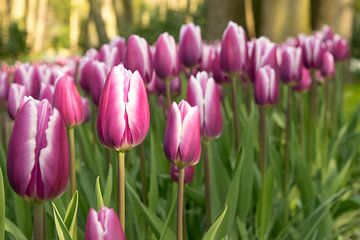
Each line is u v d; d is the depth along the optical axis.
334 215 4.90
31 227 3.36
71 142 3.00
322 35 6.78
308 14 15.42
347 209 4.86
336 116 7.06
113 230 1.96
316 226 3.96
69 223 2.52
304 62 5.21
